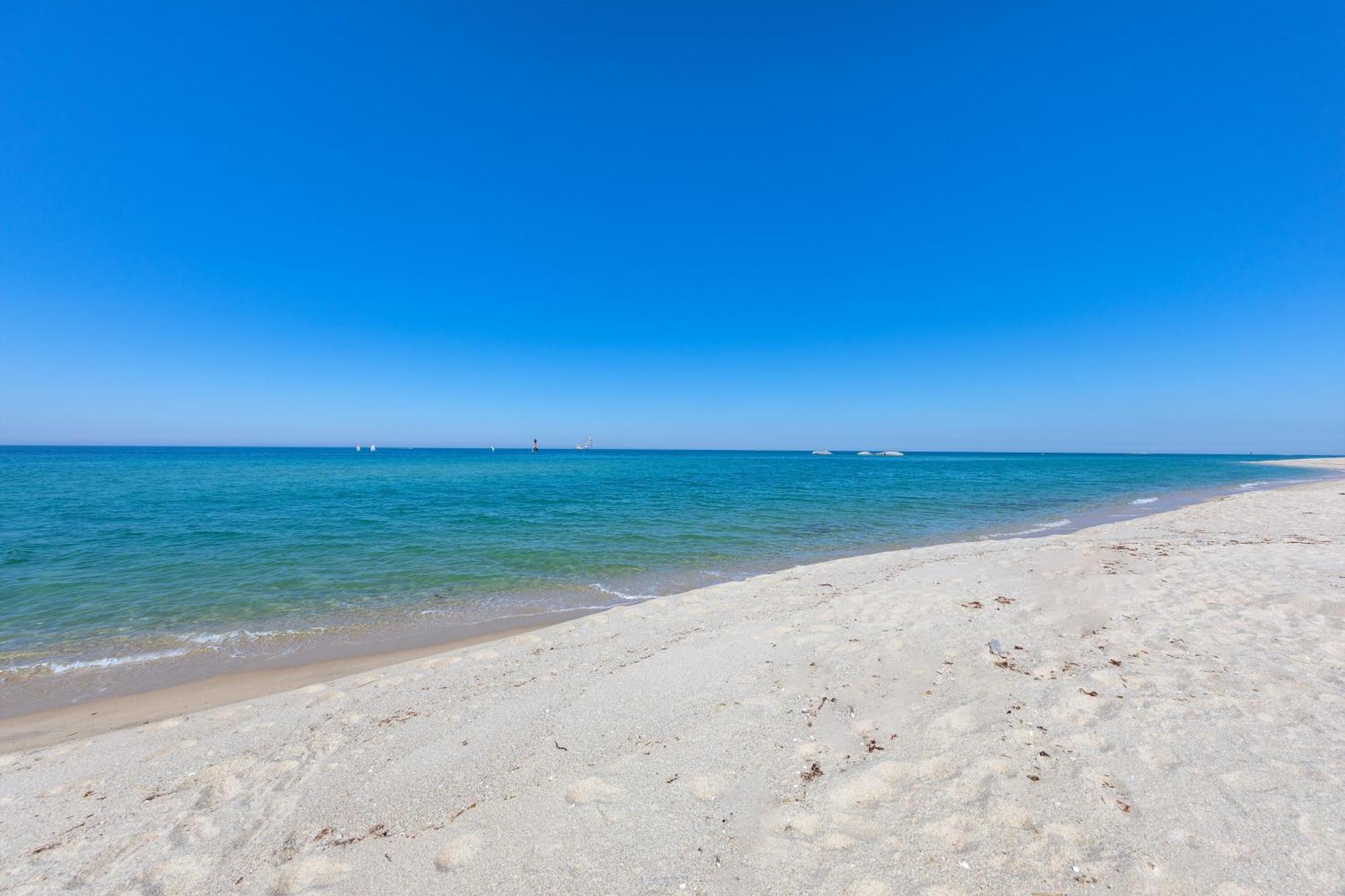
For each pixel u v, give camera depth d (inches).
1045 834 122.5
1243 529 580.7
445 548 587.5
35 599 409.1
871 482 1656.0
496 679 244.1
